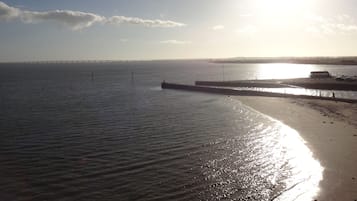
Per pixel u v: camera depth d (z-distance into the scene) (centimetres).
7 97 7650
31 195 1927
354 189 1898
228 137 3250
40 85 11481
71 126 4022
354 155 2525
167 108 5519
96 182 2112
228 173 2231
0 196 1909
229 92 7844
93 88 10181
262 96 7031
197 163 2448
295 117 4281
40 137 3428
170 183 2070
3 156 2725
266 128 3650
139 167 2386
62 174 2270
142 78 15350
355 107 4988
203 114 4775
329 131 3369
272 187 1986
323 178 2086
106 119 4497
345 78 10269
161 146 2964
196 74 18512
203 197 1862
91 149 2917
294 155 2594
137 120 4362
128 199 1853
